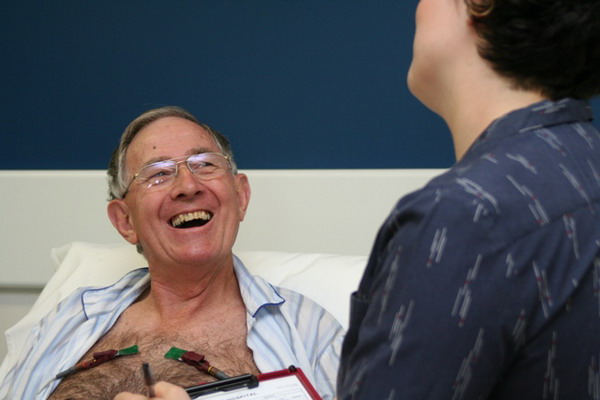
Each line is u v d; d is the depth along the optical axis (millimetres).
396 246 689
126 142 1764
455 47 767
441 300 647
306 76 2246
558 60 729
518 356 675
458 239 648
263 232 2250
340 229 2209
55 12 2344
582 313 672
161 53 2318
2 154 2426
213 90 2307
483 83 760
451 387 650
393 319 672
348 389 719
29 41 2371
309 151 2279
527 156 697
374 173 2182
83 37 2346
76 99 2383
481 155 709
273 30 2242
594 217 689
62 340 1776
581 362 677
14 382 1736
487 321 642
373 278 753
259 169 2312
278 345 1651
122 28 2324
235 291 1805
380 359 676
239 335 1709
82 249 2174
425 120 2193
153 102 2350
